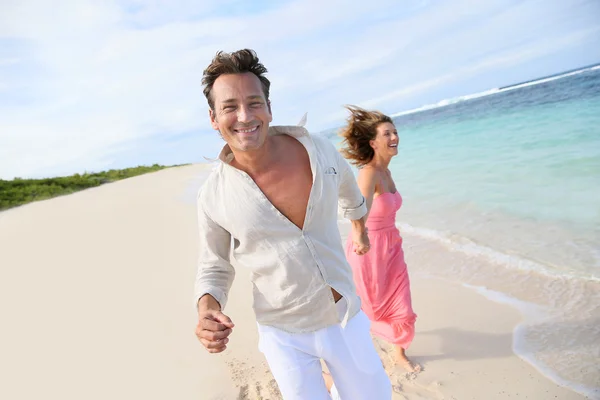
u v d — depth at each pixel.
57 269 7.74
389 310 3.48
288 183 2.04
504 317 3.99
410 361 3.54
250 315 4.67
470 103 52.22
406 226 7.23
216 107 1.96
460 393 3.11
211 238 2.20
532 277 4.62
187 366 3.84
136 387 3.63
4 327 5.36
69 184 30.30
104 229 10.95
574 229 5.70
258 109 1.94
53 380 3.94
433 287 4.80
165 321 4.84
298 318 2.13
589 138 11.84
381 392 2.24
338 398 2.36
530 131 16.05
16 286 7.04
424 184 10.62
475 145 16.06
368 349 2.21
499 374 3.24
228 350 4.01
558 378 3.09
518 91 48.53
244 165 2.06
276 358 2.16
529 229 6.01
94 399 3.55
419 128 33.19
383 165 3.65
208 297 2.10
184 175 26.00
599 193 7.03
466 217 7.13
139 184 23.94
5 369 4.26
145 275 6.63
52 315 5.55
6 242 11.05
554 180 8.36
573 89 32.31
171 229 9.72
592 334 3.51
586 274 4.47
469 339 3.74
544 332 3.65
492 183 9.16
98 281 6.69
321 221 2.07
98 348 4.44
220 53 1.98
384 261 3.46
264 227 2.02
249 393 3.33
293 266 2.04
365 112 3.67
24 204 21.98
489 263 5.15
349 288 2.16
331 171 2.10
